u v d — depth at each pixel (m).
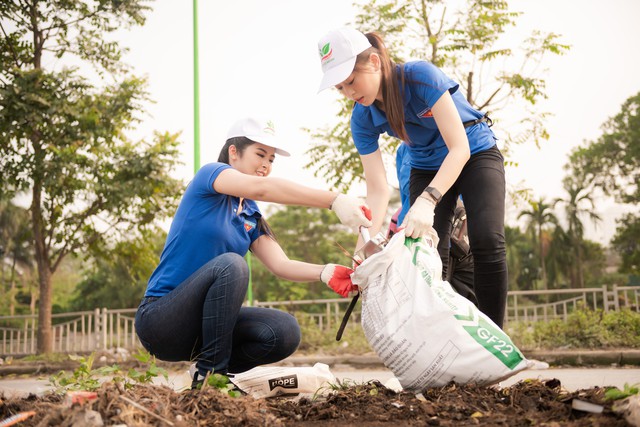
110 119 13.40
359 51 3.13
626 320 9.98
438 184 3.03
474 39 11.48
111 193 13.46
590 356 8.42
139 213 14.17
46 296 13.94
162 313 3.15
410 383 2.69
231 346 3.12
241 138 3.43
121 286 43.00
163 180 13.62
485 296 3.42
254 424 2.27
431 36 11.59
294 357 9.68
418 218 2.84
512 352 2.61
